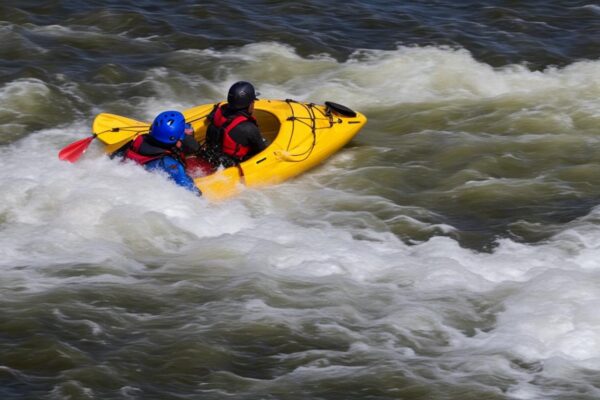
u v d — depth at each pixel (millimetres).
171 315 31688
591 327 31312
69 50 55656
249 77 54312
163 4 62438
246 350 30094
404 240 38000
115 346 29891
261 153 41281
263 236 37188
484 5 64000
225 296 32844
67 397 27484
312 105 45094
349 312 32219
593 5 64062
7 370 28547
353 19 61469
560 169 44094
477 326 31688
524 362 29766
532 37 59375
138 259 35125
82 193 37938
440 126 49000
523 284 34156
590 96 52156
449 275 34625
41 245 35406
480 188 42375
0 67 52875
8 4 60469
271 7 62875
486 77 54531
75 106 49812
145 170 38906
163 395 27875
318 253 36000
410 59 56188
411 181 43156
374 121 49531
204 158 41188
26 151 44219
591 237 37812
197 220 37656
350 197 41344
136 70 54062
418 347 30531
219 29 59406
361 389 28438
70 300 32094
